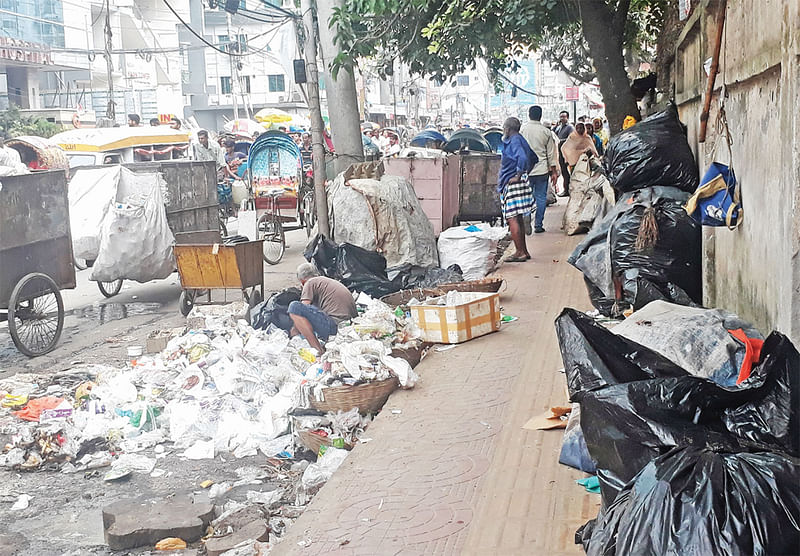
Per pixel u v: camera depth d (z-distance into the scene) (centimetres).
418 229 1156
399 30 1382
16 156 1105
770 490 265
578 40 2195
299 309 759
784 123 355
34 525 506
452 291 839
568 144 1689
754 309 446
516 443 510
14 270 891
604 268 755
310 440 587
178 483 559
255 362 705
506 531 400
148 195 1158
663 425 310
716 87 577
